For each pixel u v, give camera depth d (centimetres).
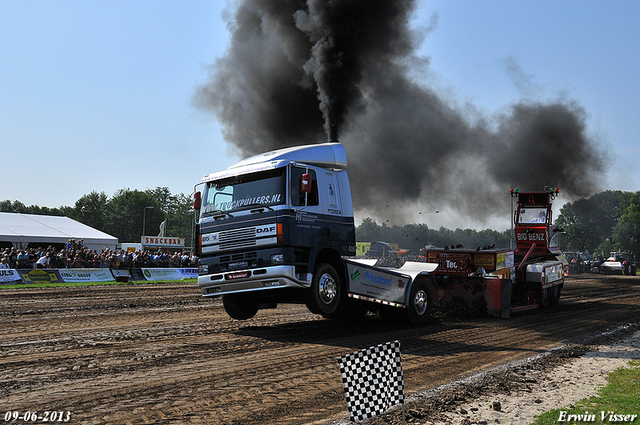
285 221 895
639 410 512
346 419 472
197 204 1026
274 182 927
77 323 1063
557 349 859
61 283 2258
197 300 1622
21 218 3906
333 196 1011
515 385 614
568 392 586
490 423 471
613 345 907
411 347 844
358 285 1015
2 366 651
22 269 2162
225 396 534
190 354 742
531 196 1764
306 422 462
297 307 1461
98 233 4097
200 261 998
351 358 374
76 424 443
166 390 551
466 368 700
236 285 944
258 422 458
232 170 993
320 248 956
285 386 578
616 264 4525
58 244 3738
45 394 530
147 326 1029
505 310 1280
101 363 674
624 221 10769
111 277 2502
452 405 527
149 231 13400
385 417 483
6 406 489
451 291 1342
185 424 447
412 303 1126
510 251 1448
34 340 845
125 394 534
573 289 2433
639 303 1753
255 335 929
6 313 1209
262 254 914
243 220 941
